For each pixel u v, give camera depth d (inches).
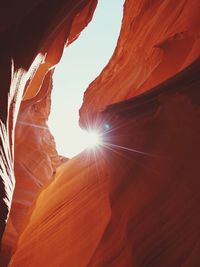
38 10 287.4
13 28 259.3
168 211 231.8
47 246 335.9
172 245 208.5
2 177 225.1
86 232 308.2
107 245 257.9
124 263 224.5
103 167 390.9
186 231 207.9
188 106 273.1
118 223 266.2
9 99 253.3
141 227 237.9
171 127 284.5
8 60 250.2
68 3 333.4
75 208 363.9
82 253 282.0
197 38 390.6
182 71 296.0
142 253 218.4
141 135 318.7
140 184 277.4
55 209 399.2
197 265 181.0
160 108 303.6
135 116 349.1
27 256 347.9
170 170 259.1
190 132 261.6
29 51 289.3
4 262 398.9
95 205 335.6
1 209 214.7
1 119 236.2
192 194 224.7
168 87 308.7
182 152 260.2
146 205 251.4
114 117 373.4
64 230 338.6
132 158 311.1
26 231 414.9
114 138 361.7
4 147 241.9
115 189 297.9
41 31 301.4
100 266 242.1
